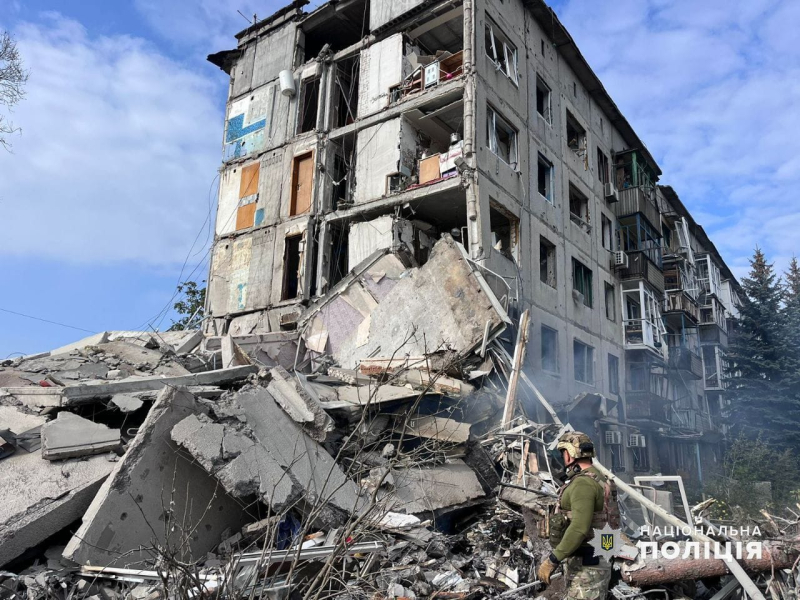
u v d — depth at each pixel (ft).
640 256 69.46
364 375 25.57
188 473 14.21
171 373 25.77
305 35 61.21
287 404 16.75
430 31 51.96
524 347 28.76
